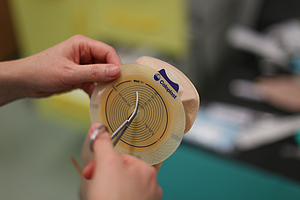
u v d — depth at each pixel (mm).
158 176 839
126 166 361
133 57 1157
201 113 942
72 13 1088
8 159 1458
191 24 1100
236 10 1459
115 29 1116
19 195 1281
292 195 697
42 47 1245
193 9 1067
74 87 689
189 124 466
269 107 937
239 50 1158
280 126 856
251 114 917
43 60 560
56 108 1380
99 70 468
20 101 1871
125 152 473
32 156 1476
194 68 1237
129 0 1001
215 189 779
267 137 830
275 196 714
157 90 448
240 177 755
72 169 1402
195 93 455
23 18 1169
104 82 485
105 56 591
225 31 1423
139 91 460
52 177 1363
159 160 458
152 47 1146
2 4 1971
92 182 334
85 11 1091
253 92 1004
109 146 365
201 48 1202
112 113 480
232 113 926
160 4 967
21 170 1398
